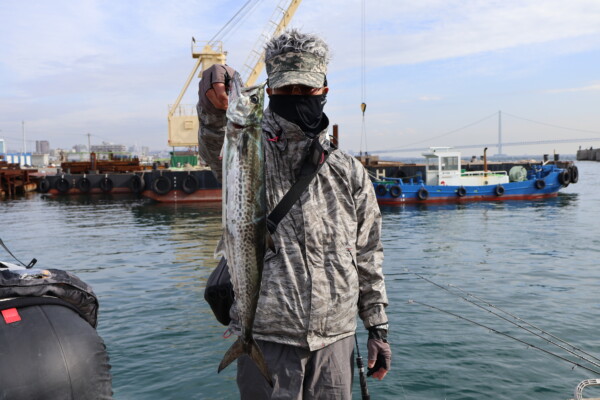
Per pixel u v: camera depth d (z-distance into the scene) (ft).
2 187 140.77
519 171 109.81
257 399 7.55
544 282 35.83
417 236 60.95
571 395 18.33
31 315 6.22
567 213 82.69
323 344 7.55
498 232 62.69
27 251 53.21
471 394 18.51
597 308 28.94
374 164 143.64
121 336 25.62
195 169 116.06
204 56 115.24
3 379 5.65
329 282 7.61
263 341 7.54
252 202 7.09
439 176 103.71
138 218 85.61
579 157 432.66
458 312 28.58
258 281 7.23
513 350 22.61
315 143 7.72
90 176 137.39
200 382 20.04
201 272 41.16
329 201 7.85
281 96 7.66
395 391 18.90
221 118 7.40
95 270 42.83
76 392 6.10
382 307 8.56
